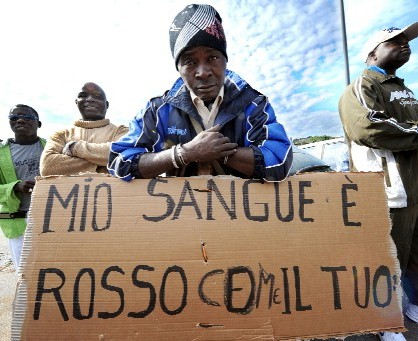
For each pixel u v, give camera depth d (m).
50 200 1.12
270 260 1.10
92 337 1.02
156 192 1.14
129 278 1.05
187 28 1.14
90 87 2.36
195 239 1.09
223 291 1.06
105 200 1.13
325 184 1.20
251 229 1.12
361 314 1.11
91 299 1.04
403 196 1.85
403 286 2.14
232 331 1.04
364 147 2.00
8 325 2.33
